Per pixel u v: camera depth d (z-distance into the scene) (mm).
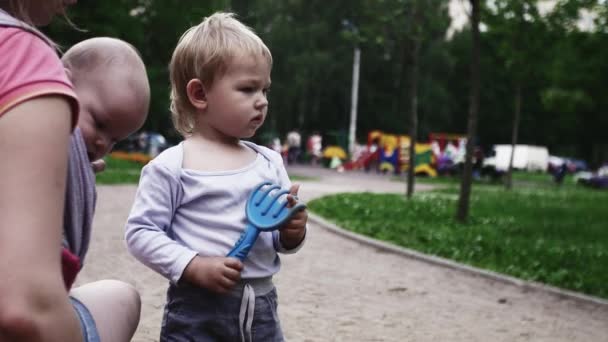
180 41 2465
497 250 8844
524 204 17828
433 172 36094
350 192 18188
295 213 2223
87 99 1556
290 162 41844
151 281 5805
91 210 1507
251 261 2289
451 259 8250
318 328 4660
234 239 2264
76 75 1571
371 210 13305
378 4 17594
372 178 30578
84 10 20406
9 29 1130
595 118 61750
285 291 5848
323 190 19359
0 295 1000
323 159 40469
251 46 2354
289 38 50156
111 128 1593
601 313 5879
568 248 9461
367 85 53188
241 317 2260
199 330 2240
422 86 53812
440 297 6070
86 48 1597
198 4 19203
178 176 2297
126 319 1694
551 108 25984
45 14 1325
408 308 5527
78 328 1091
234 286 2260
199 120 2434
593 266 7984
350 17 51125
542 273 7219
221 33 2365
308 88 51438
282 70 51156
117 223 9531
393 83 54969
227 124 2352
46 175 1052
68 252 1338
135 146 32969
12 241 1008
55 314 1037
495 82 60312
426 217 12859
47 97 1082
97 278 5832
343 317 5035
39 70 1101
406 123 55594
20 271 1003
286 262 7379
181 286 2266
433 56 53469
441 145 37125
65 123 1097
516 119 26156
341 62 51250
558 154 75188
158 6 25047
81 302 1589
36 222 1027
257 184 2354
